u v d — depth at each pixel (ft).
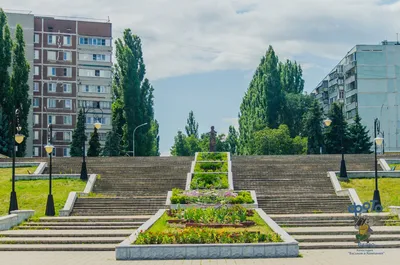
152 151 320.50
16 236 101.04
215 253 80.38
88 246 93.40
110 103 326.03
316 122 293.02
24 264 77.51
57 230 107.34
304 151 299.38
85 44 323.37
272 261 76.89
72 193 138.31
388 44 336.29
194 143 433.89
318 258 79.71
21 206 137.08
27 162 182.09
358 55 324.19
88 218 115.96
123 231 104.58
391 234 98.73
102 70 325.83
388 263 74.64
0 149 241.76
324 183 155.53
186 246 80.33
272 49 330.75
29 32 312.50
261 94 329.52
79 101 321.11
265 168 170.09
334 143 279.49
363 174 160.04
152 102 312.50
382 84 322.96
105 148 285.64
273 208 131.03
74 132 273.95
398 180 155.84
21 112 247.70
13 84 250.57
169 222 100.37
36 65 314.55
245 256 80.43
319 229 103.14
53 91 317.01
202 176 157.79
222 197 130.93
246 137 347.15
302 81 390.21
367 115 322.14
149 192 151.33
